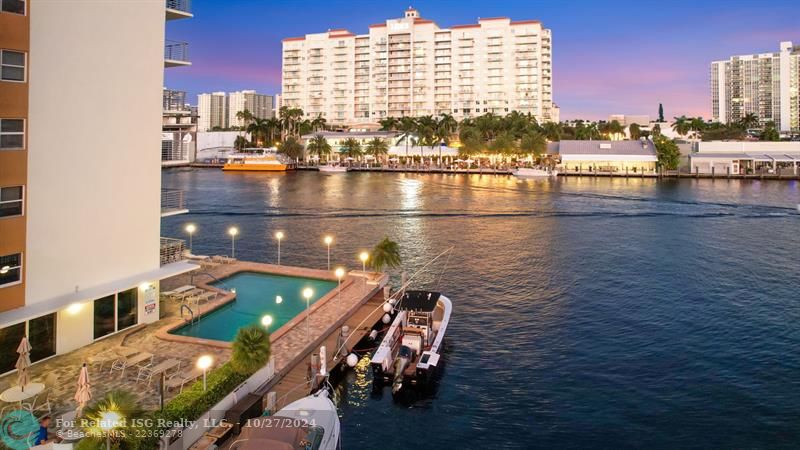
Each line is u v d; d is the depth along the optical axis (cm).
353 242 5500
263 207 8038
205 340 2275
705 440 1909
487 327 3030
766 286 3906
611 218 7225
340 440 1897
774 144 13888
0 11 1820
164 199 2831
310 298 3059
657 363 2542
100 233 2238
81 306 2144
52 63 2003
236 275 3544
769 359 2580
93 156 2191
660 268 4466
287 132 18762
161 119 2520
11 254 1891
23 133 1916
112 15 2239
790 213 7600
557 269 4422
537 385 2325
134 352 2002
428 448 1862
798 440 1906
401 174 15325
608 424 2016
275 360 2177
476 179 13650
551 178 13688
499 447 1872
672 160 13912
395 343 2494
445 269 4412
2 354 1858
